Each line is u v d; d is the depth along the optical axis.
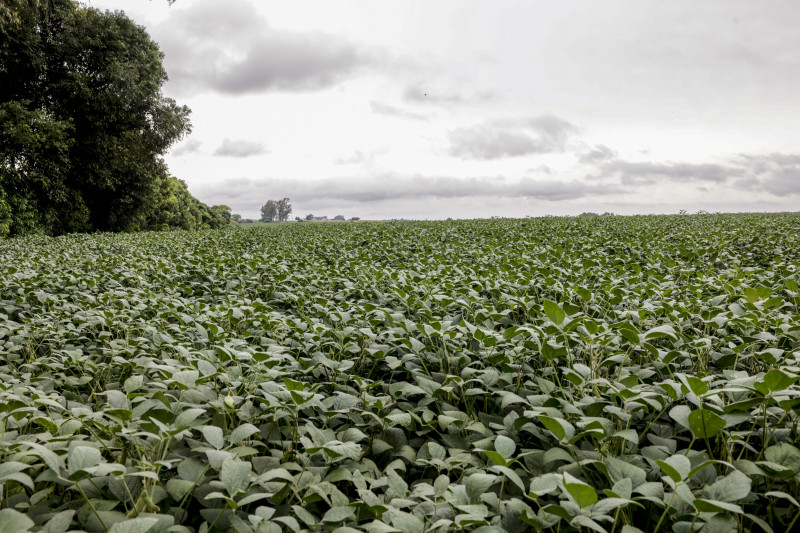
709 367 3.06
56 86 25.30
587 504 1.42
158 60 30.00
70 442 1.79
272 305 5.45
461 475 2.08
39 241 16.06
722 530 1.44
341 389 2.93
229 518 1.62
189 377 2.28
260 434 2.30
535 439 2.43
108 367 3.24
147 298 5.21
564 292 4.89
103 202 31.27
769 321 3.36
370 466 2.10
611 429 1.87
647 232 13.57
